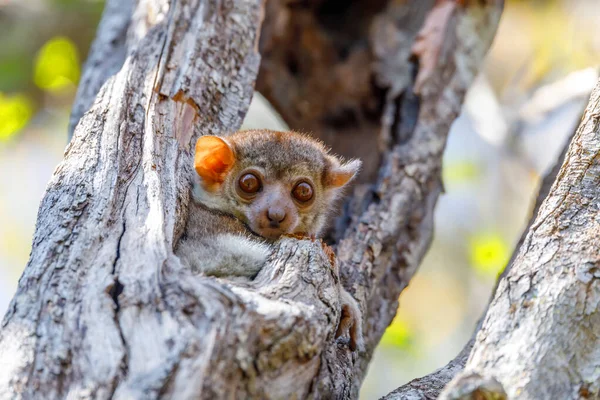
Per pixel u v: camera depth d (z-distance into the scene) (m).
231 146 9.71
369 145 13.48
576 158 7.23
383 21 14.16
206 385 5.44
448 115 11.88
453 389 5.64
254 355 5.71
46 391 5.68
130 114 8.97
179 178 8.62
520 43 20.25
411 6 14.21
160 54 9.92
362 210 10.79
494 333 6.18
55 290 6.36
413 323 19.03
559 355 5.93
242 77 10.63
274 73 14.48
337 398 6.73
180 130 9.40
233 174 9.74
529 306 6.22
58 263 6.63
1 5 18.44
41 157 20.89
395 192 10.82
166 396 5.37
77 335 5.95
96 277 6.44
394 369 17.91
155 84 9.42
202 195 9.62
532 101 17.30
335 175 10.63
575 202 6.93
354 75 14.05
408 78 12.41
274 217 9.36
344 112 14.17
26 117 17.50
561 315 6.11
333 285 7.11
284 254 7.28
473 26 12.80
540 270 6.45
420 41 12.48
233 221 9.50
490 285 19.45
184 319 5.86
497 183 20.12
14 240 20.61
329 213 10.97
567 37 18.84
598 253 6.46
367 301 9.66
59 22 18.33
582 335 6.06
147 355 5.67
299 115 14.55
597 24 18.70
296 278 6.85
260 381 5.70
